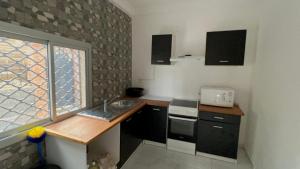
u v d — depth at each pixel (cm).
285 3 160
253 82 248
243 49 230
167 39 273
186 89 301
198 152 246
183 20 288
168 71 309
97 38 224
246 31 240
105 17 238
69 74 189
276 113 165
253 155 226
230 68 271
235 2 253
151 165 222
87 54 206
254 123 232
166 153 252
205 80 288
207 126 236
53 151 155
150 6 299
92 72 219
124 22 294
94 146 206
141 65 328
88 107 216
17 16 127
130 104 252
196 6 274
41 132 143
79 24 190
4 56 127
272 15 192
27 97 146
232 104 241
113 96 275
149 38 316
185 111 243
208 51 246
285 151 143
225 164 228
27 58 143
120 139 195
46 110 163
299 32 133
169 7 290
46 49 157
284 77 154
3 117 130
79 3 188
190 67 294
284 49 157
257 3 246
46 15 150
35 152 151
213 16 270
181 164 226
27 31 134
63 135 141
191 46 288
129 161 228
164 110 260
